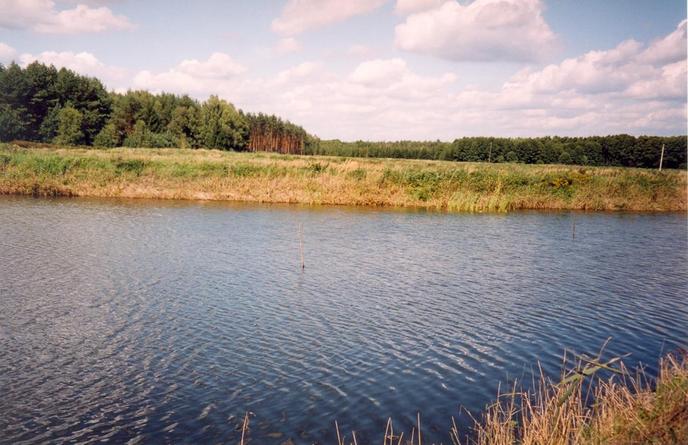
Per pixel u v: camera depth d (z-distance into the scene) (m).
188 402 10.10
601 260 24.22
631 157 122.00
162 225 30.17
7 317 14.38
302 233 29.25
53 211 33.94
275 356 12.31
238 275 19.59
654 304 17.16
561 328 14.70
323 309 15.91
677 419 7.16
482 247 26.81
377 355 12.51
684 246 28.45
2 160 45.19
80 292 16.80
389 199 44.00
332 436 8.98
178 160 51.22
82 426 9.22
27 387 10.59
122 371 11.38
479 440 8.54
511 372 11.72
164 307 15.63
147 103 112.38
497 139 134.62
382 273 20.64
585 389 10.80
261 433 9.03
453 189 45.59
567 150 127.25
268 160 57.72
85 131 95.44
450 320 15.20
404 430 9.18
